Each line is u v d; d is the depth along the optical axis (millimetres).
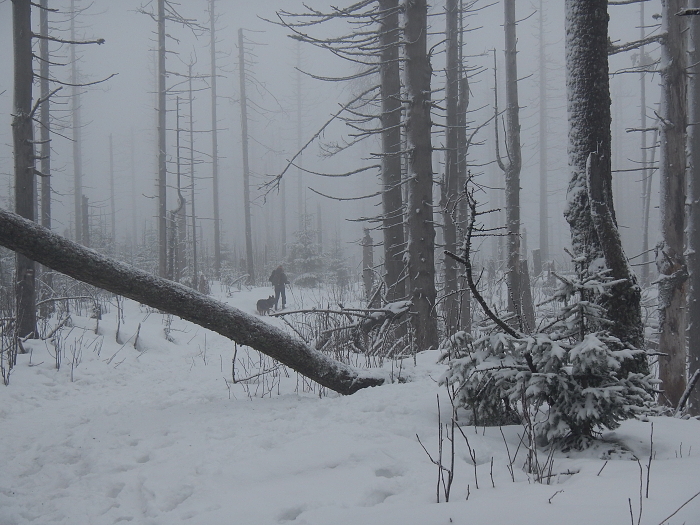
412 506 2705
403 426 4238
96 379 7707
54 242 5211
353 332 8625
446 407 4707
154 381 7941
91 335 9938
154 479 3576
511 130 14227
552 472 3260
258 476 3416
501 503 2617
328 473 3344
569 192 5453
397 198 10758
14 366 7496
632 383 3787
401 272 10688
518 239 13828
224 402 5609
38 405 6270
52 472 3961
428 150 9383
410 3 9297
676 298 9555
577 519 2355
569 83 5492
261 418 4848
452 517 2490
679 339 9484
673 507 2414
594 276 3998
